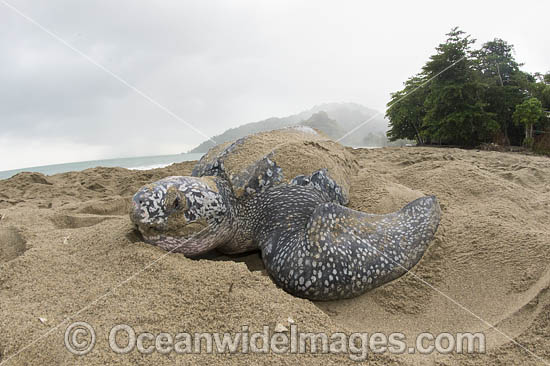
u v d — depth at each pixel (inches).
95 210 152.3
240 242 98.7
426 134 646.5
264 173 99.3
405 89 745.0
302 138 130.1
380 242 82.0
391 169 204.5
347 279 74.5
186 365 49.6
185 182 85.4
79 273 74.7
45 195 202.2
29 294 67.7
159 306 61.1
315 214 80.7
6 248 104.2
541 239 85.1
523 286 72.4
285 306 62.4
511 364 54.0
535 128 653.9
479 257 85.7
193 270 72.6
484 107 659.4
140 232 86.1
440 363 55.4
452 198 133.3
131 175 263.0
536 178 183.8
